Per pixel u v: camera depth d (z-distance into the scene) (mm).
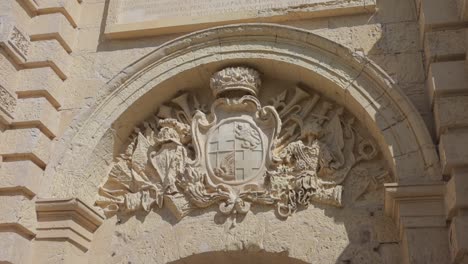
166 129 9133
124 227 8680
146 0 9906
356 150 8555
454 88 7367
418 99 8047
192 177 8625
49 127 8930
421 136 7594
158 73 9203
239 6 9422
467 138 7012
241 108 9031
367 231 7926
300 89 9055
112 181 9148
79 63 9641
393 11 8867
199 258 8375
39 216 8328
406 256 7160
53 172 8664
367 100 8250
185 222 8500
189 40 9195
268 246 8086
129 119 9266
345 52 8539
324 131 8766
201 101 9500
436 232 7086
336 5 8977
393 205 7477
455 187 6746
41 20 9586
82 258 8445
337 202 8117
